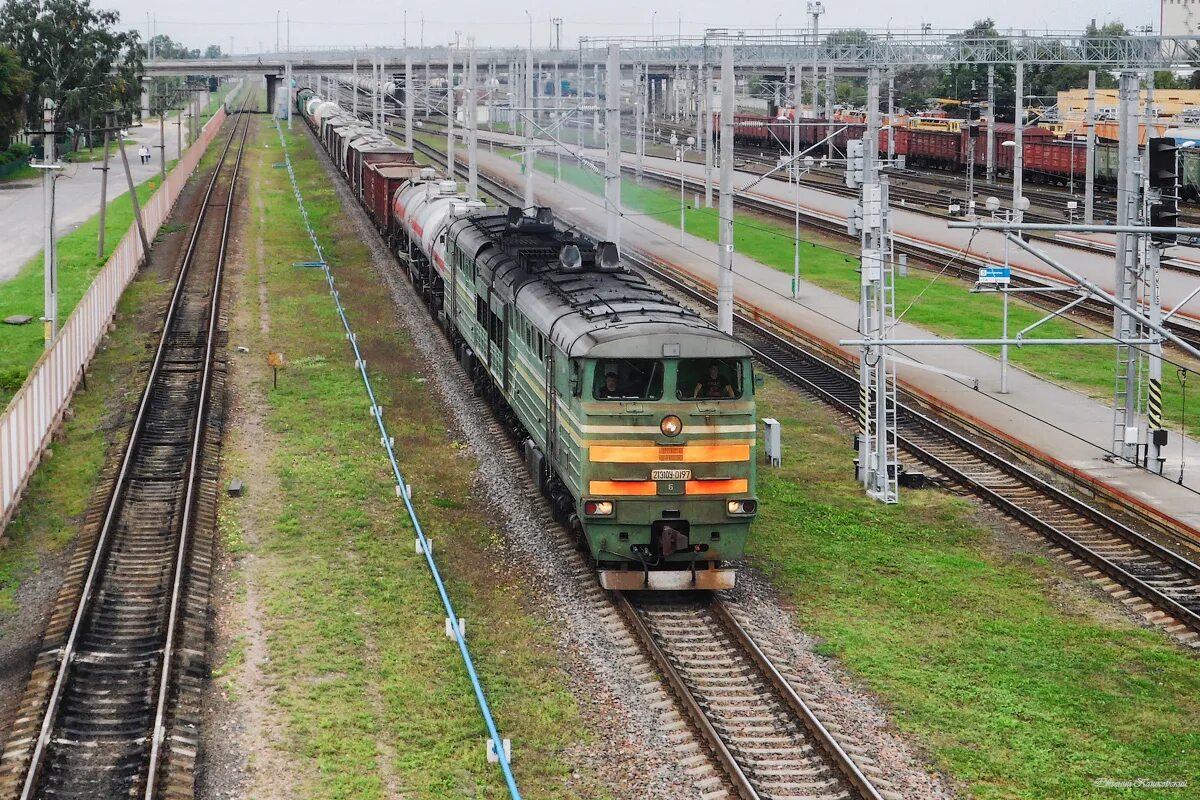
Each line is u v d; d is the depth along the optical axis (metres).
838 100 134.38
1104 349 44.22
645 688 18.67
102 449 30.77
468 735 17.25
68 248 60.91
